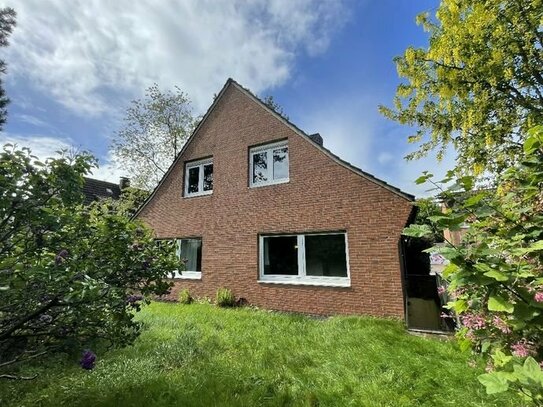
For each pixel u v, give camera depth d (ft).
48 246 10.28
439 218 6.20
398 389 11.59
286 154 30.91
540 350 5.59
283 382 12.65
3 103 40.63
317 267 27.09
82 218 11.35
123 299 11.44
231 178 33.78
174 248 14.75
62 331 10.56
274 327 20.86
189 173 38.52
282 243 29.48
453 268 6.13
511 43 20.29
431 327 23.13
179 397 11.48
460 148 25.66
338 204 26.55
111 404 11.00
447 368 13.11
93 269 11.00
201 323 22.39
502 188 7.62
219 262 32.86
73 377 13.07
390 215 24.16
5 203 8.87
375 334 18.24
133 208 57.82
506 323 5.77
